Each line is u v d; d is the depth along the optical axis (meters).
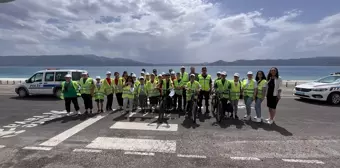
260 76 7.72
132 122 7.34
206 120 7.77
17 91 13.73
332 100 11.08
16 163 4.15
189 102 8.03
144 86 9.09
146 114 8.60
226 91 7.98
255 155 4.62
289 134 6.13
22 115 8.41
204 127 6.82
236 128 6.75
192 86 7.95
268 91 7.37
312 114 8.80
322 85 11.41
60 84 13.16
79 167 4.01
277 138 5.77
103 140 5.46
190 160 4.35
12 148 4.90
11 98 13.19
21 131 6.23
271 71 7.35
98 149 4.87
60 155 4.52
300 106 10.57
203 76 8.97
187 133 6.15
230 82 8.12
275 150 4.91
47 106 10.45
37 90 13.44
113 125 6.92
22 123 7.17
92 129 6.46
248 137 5.85
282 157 4.52
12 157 4.42
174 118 7.98
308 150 4.91
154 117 8.11
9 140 5.44
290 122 7.52
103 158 4.39
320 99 11.20
